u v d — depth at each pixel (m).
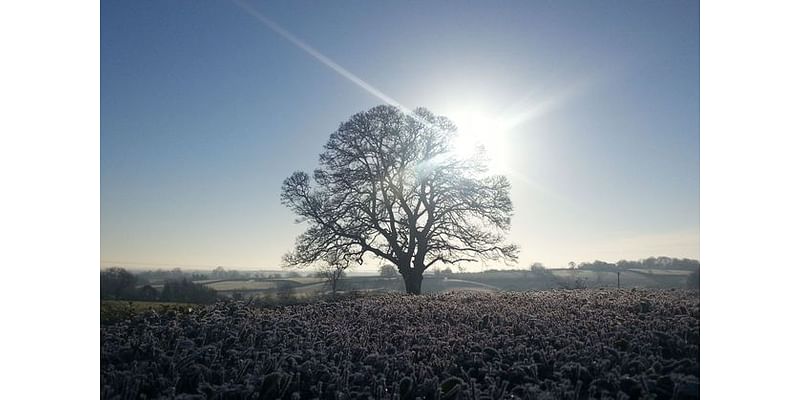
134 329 10.51
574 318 11.68
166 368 8.30
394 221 28.53
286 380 7.51
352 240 28.42
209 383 7.73
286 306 15.43
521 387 7.40
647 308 12.48
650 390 6.97
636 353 8.48
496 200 28.78
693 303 12.43
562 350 8.73
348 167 29.00
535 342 9.58
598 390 7.17
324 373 8.02
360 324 11.80
